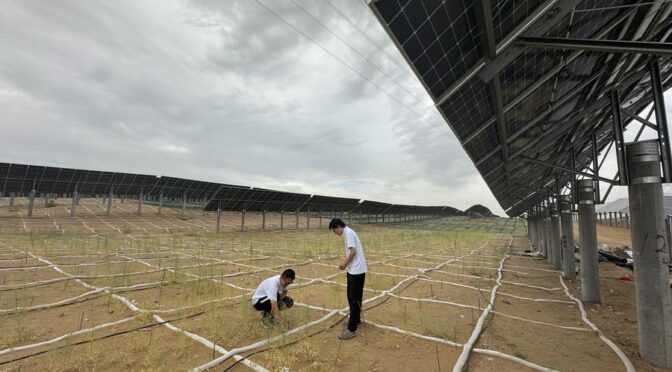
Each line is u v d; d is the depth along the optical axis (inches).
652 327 150.3
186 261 402.3
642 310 154.8
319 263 419.8
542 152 361.7
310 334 174.6
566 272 353.7
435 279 340.5
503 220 2741.1
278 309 186.5
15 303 210.1
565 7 124.2
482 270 401.7
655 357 148.4
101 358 141.9
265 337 167.0
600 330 192.2
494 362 148.6
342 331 182.7
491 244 796.6
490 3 115.1
